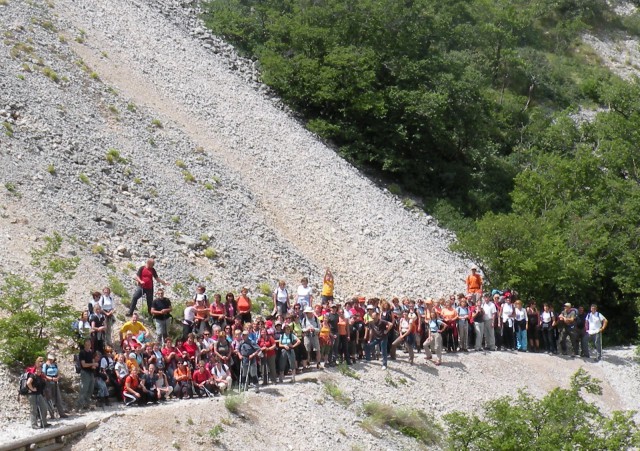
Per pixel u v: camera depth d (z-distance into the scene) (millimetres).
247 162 39656
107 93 38000
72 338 22000
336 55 48312
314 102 48531
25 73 35031
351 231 38250
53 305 21641
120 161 33156
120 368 21250
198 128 40219
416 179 48969
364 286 34500
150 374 21453
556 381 30734
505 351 31984
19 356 20766
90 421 19281
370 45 50625
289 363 24375
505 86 63625
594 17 75250
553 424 22234
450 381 28234
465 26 63406
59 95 35094
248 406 22109
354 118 49062
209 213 33531
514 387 29344
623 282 37750
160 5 52500
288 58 50719
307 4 53500
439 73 50219
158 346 22531
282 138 43469
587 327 33594
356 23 50688
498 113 57188
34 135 31156
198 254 30469
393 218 41500
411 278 36312
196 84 44188
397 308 28609
